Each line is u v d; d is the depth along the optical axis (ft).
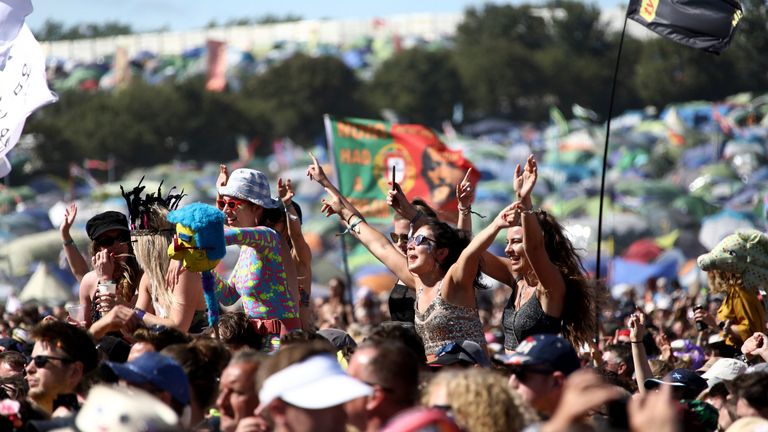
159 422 22.86
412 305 40.91
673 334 62.69
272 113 536.42
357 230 40.29
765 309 47.78
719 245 45.68
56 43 640.17
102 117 490.08
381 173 68.03
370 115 547.90
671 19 54.95
